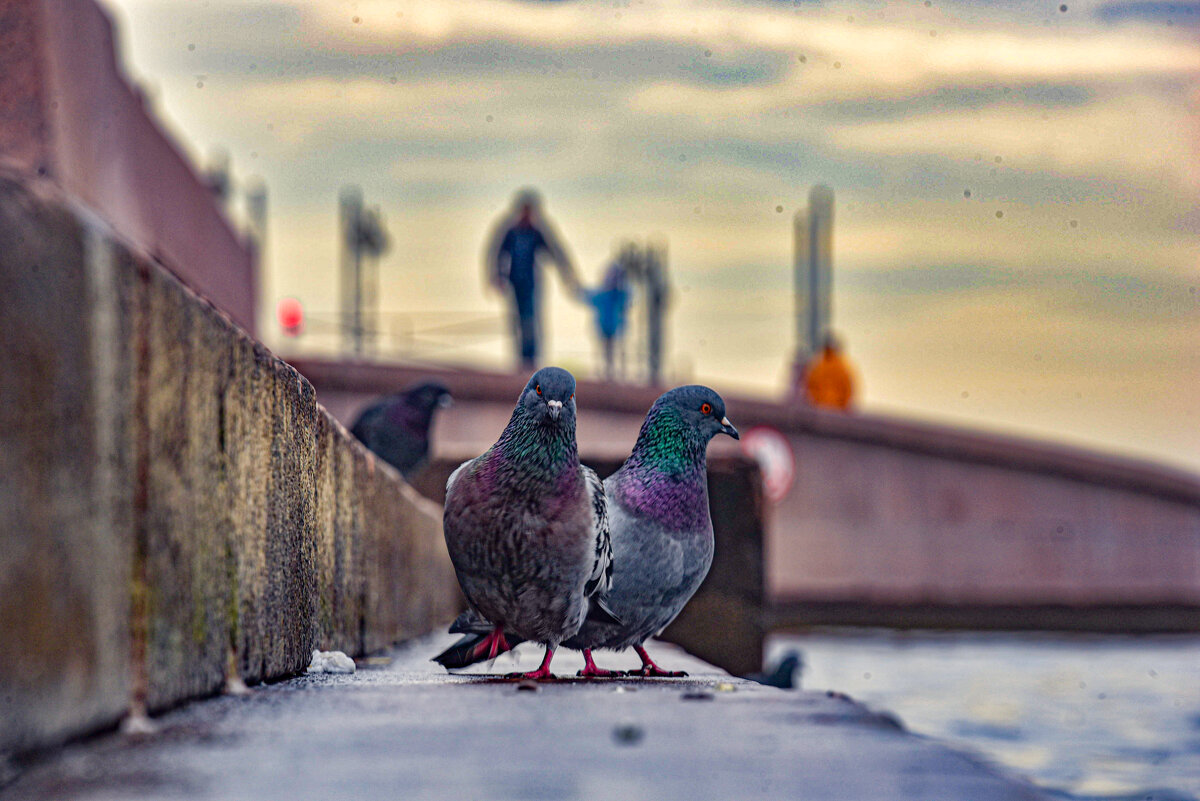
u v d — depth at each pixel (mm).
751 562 12039
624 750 3211
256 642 4723
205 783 2799
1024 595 31500
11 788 2736
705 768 2980
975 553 31391
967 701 15188
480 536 5266
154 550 3623
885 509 30906
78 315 3135
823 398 31875
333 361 23969
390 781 2820
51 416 2996
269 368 4895
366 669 6391
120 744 3260
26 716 2896
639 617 6117
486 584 5359
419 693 4492
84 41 12367
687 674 6250
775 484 29953
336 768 2971
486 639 6012
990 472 31484
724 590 12031
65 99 11406
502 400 24547
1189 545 32375
